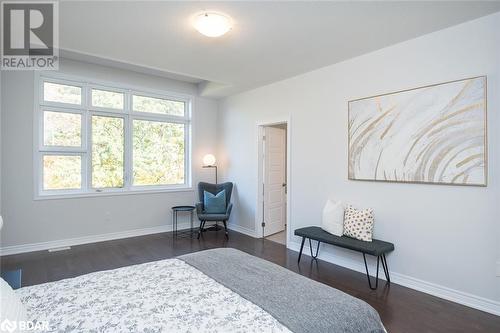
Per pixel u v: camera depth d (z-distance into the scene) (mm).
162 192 5328
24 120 4039
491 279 2512
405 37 2955
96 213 4641
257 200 5059
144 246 4449
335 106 3746
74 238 4449
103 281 1762
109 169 4824
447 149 2730
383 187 3244
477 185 2557
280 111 4566
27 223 4074
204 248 4402
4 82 3889
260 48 3270
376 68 3303
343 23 2662
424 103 2889
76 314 1371
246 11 2451
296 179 4285
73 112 4484
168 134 5512
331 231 3486
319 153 3949
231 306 1462
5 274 2256
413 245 2996
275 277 1841
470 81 2594
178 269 1976
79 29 2812
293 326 1290
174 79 5422
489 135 2504
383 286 3051
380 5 2352
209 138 5953
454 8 2400
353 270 3520
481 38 2549
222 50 3324
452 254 2730
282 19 2592
